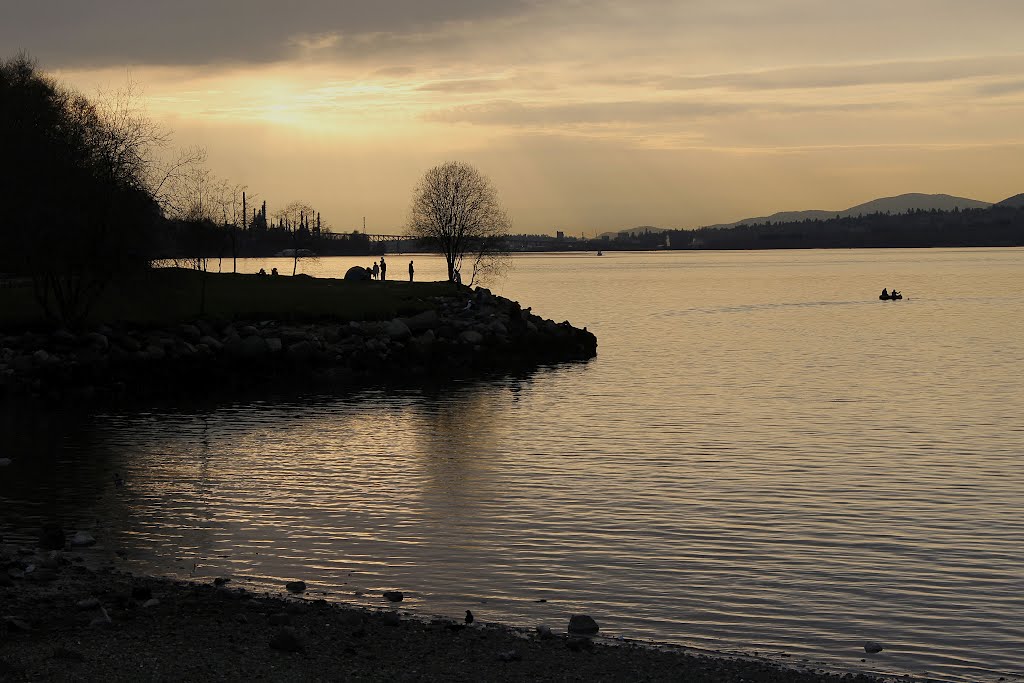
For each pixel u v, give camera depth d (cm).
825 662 1980
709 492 3494
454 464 4019
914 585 2477
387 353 7538
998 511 3219
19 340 6606
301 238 19075
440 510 3222
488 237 13350
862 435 4731
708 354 8869
